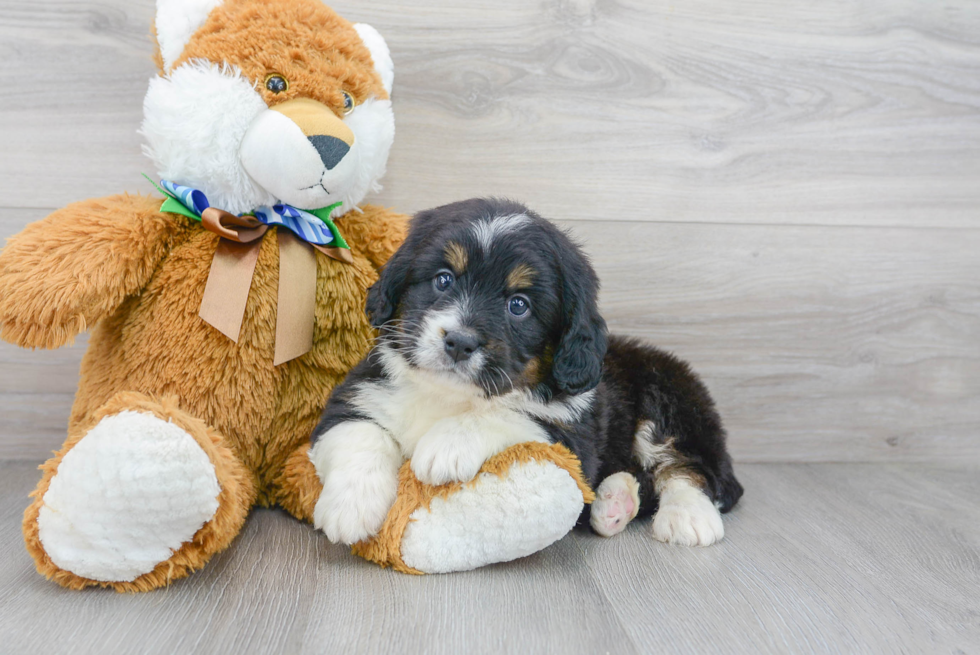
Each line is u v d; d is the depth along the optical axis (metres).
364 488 1.60
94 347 1.86
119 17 2.23
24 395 2.33
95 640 1.29
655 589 1.62
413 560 1.60
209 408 1.76
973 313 2.71
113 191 2.29
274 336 1.81
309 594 1.50
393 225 2.07
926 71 2.59
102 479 1.37
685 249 2.57
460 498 1.59
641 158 2.51
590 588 1.61
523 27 2.39
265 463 1.94
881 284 2.68
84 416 1.81
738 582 1.68
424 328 1.62
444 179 2.44
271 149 1.70
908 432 2.76
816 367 2.69
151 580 1.48
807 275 2.64
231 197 1.78
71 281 1.57
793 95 2.55
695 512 1.95
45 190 2.26
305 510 1.80
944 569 1.80
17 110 2.21
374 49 2.01
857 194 2.62
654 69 2.47
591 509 1.96
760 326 2.64
